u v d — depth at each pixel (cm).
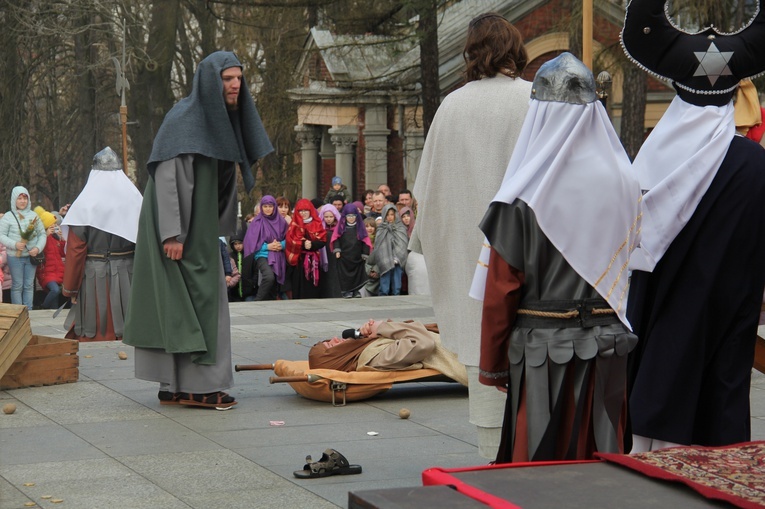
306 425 826
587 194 475
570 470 343
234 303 1816
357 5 3194
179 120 874
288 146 4997
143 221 899
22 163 3881
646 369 579
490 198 605
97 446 755
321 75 3919
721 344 578
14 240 1838
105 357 1171
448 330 628
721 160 582
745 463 348
